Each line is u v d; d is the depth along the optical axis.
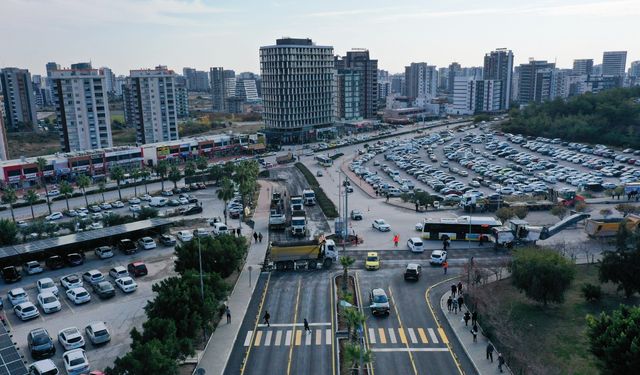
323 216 120.06
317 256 83.69
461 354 56.72
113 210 131.62
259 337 61.16
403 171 182.75
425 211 121.31
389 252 92.56
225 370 53.72
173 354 48.22
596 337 47.66
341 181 163.00
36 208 137.12
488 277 77.81
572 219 97.50
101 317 66.88
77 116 195.12
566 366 52.88
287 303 71.00
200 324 55.38
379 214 119.69
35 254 87.38
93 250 94.19
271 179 168.88
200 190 152.38
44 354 56.12
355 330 58.47
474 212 117.31
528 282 65.81
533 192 137.12
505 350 56.34
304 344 59.41
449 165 185.25
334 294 73.94
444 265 81.75
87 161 173.62
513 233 92.62
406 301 71.06
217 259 73.69
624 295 69.94
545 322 62.66
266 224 113.50
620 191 125.81
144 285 77.62
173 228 110.50
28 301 70.06
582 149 198.50
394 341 59.84
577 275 78.38
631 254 66.75
